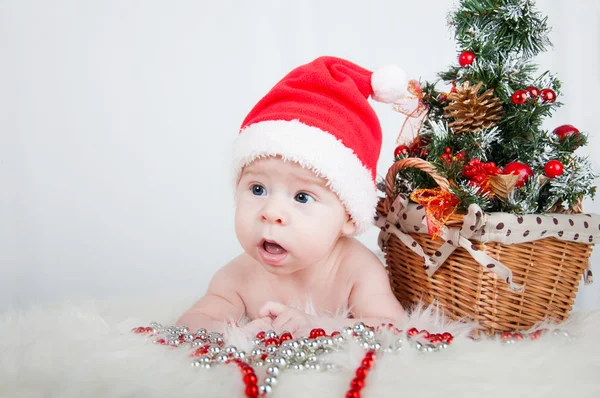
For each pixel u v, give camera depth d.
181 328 1.14
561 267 1.24
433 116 1.48
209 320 1.26
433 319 1.21
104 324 1.12
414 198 1.24
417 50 2.34
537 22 1.40
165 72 2.36
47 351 0.94
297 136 1.18
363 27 2.38
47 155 2.29
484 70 1.35
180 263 2.39
